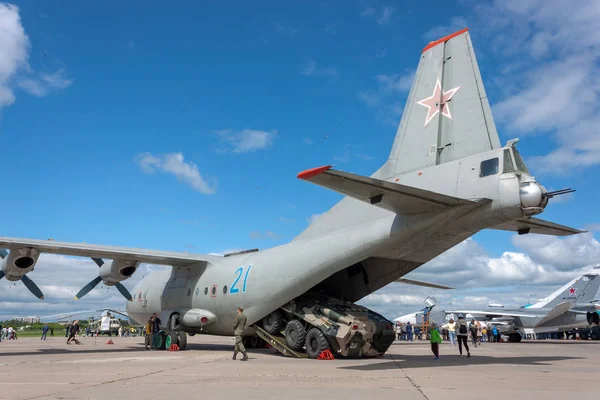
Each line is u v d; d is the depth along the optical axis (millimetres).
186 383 7098
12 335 37562
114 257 14859
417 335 38562
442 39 10969
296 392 6172
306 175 7793
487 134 9648
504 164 9133
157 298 17812
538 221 10961
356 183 8156
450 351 16984
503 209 9008
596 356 14156
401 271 12625
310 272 12109
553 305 36719
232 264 14945
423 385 6863
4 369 9383
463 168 9789
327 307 12133
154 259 15461
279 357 12453
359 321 11492
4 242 12680
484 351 17188
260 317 13383
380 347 12109
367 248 11133
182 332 15547
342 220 12422
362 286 13539
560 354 15258
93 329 46812
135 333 49250
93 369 9273
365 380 7457
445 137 10375
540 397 5730
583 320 30562
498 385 6883
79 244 14000
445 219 9664
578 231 11656
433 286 19812
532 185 8711
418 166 10719
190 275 16453
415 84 11320
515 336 31547
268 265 13336
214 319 14906
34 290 14562
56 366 9992
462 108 10195
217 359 11695
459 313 34031
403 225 10336
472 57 10281
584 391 6273
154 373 8492
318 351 11719
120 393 6062
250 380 7457
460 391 6254
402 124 11367
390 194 8789
